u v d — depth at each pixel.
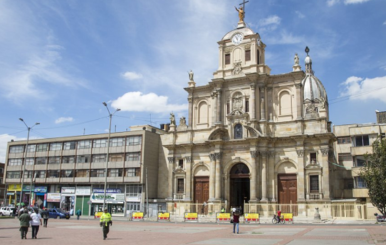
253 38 61.47
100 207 73.06
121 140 72.69
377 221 44.81
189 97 65.56
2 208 70.44
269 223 45.34
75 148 78.44
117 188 71.62
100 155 74.81
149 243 22.41
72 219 58.00
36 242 23.52
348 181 64.56
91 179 74.44
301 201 52.84
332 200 51.12
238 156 58.31
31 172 83.00
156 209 66.94
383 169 33.41
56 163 80.12
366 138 61.59
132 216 55.72
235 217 29.89
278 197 55.59
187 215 51.28
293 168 55.41
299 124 55.28
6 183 86.12
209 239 24.80
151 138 71.81
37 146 83.81
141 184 69.38
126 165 70.81
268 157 56.81
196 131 63.66
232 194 59.84
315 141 54.12
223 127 60.44
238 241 23.31
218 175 58.56
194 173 62.53
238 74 61.16
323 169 52.53
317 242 22.19
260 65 60.16
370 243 21.16
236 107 60.12
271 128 57.62
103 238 25.31
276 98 58.75
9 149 87.88
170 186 63.72
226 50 63.75
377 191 33.47
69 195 76.88
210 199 58.28
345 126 72.19
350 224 41.69
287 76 58.25
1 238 26.33
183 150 64.19
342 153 71.06
